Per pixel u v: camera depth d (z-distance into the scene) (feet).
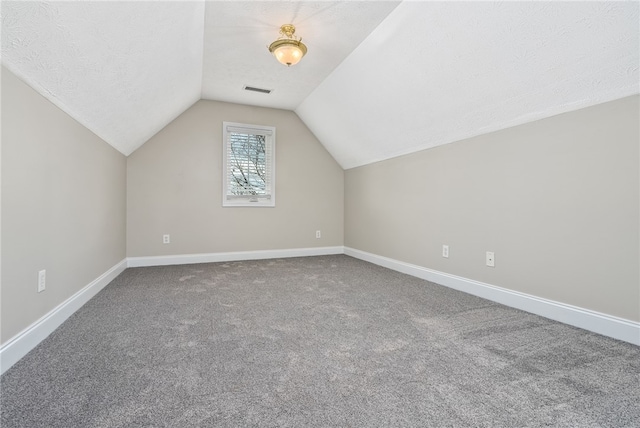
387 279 10.44
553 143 6.68
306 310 7.30
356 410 3.69
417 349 5.28
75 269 7.12
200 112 13.24
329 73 10.55
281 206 14.75
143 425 3.41
